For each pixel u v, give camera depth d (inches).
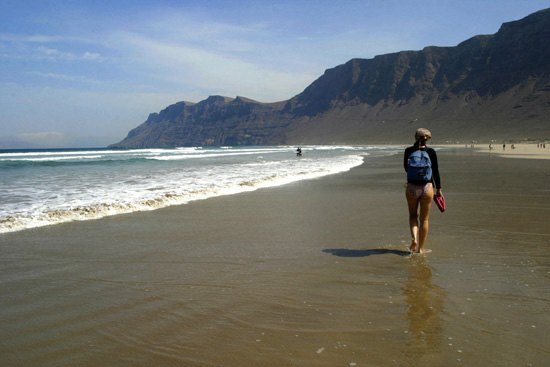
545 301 125.7
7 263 172.7
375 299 129.6
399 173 711.7
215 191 425.4
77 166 951.0
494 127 6584.6
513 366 89.5
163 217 283.9
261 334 106.2
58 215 278.8
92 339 104.3
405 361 92.2
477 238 213.8
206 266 168.2
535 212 293.6
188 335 106.0
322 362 92.4
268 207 330.3
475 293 133.4
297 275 155.5
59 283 147.4
